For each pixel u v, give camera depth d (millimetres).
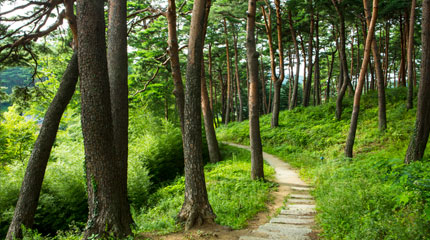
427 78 10250
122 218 6168
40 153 8641
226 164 17234
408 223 4672
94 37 5727
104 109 5840
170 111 32188
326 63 44438
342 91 23766
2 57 10523
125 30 7168
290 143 23203
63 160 12922
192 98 7266
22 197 8406
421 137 10406
